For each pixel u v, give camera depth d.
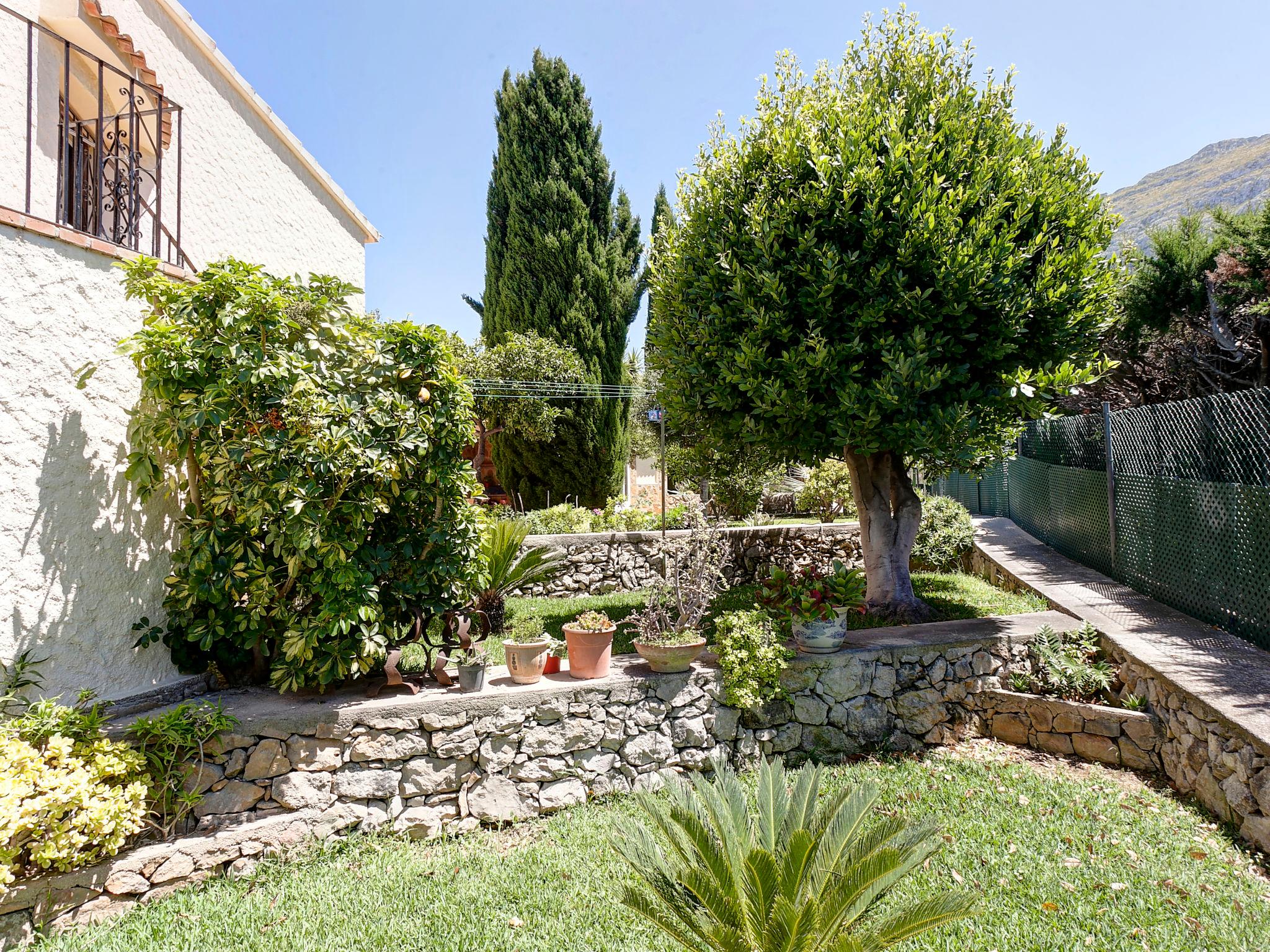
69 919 2.96
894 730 5.17
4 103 4.40
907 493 7.21
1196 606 5.88
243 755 3.65
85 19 4.77
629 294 19.27
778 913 2.04
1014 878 3.28
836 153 5.87
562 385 17.31
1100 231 6.09
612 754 4.42
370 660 4.02
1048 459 10.28
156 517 4.08
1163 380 17.14
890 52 6.83
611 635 4.61
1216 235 17.28
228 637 4.00
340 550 3.76
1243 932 2.84
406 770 3.93
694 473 9.09
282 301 3.86
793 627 5.20
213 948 2.80
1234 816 3.74
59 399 3.48
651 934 2.87
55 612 3.43
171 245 5.50
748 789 4.36
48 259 3.45
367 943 2.84
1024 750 5.11
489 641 6.45
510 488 18.86
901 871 2.22
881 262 5.57
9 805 2.70
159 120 4.60
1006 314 5.57
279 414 3.79
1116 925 2.91
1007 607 6.95
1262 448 5.05
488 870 3.45
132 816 3.13
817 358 5.51
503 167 18.66
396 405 4.16
